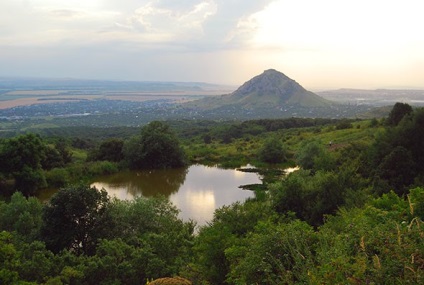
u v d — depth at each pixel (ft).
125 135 528.22
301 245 33.86
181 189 175.52
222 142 359.05
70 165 216.13
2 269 47.01
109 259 54.24
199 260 50.90
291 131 370.12
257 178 199.41
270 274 31.40
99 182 196.34
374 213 40.68
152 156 235.20
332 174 78.84
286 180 82.94
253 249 35.01
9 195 160.25
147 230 79.97
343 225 44.45
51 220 77.71
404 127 102.06
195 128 529.45
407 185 86.94
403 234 25.55
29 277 51.26
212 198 155.33
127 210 83.41
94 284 53.01
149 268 53.42
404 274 21.74
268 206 76.33
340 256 24.82
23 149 164.14
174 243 62.18
